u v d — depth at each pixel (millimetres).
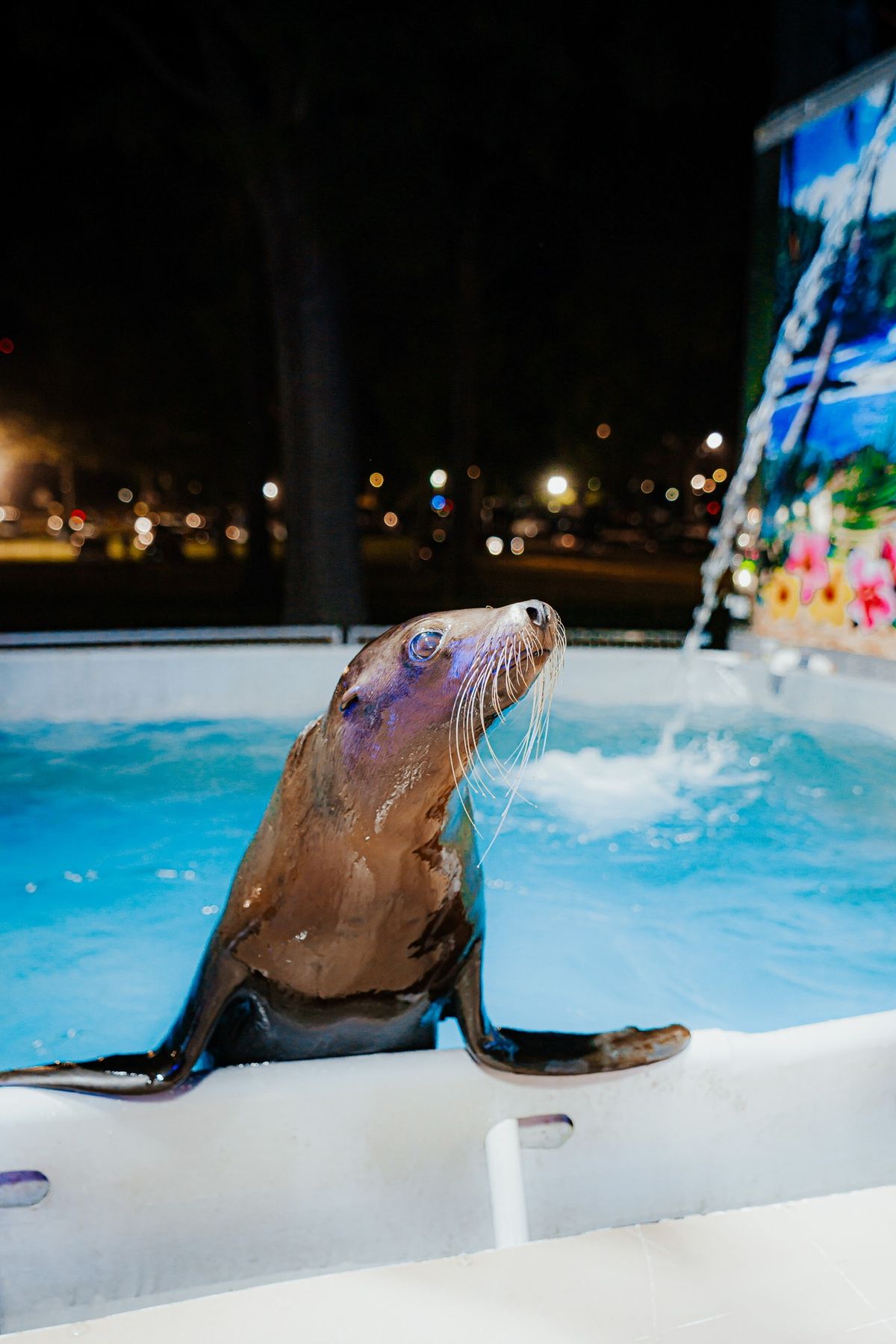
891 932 4234
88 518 42906
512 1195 1992
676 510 49312
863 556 6988
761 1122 2299
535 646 2045
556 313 20891
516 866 4898
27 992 3664
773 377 7871
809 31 8055
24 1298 2043
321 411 13055
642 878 4773
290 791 2197
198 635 7801
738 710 7453
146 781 6098
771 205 8008
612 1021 3490
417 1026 2383
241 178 13625
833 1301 1562
